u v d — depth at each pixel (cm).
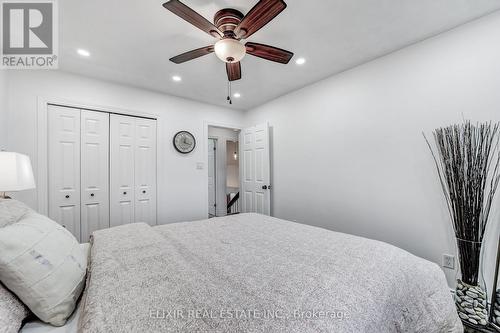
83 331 60
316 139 279
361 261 107
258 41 190
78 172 248
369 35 182
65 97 239
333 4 147
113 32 174
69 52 202
